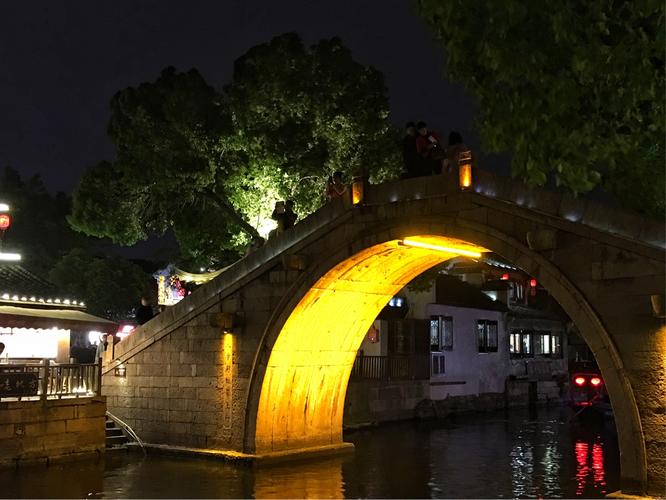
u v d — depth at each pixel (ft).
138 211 97.76
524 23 33.81
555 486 59.77
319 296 68.13
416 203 60.03
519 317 150.61
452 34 35.40
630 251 49.49
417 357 118.21
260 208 92.99
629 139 34.50
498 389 139.95
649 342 48.44
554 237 52.24
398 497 55.42
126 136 90.99
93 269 133.49
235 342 71.10
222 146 92.27
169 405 75.15
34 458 66.03
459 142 60.39
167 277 99.25
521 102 33.96
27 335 79.87
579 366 112.37
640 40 32.63
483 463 71.77
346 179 91.76
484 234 56.13
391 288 74.64
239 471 65.05
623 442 48.98
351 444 79.77
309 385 75.10
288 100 89.45
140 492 55.93
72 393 71.15
